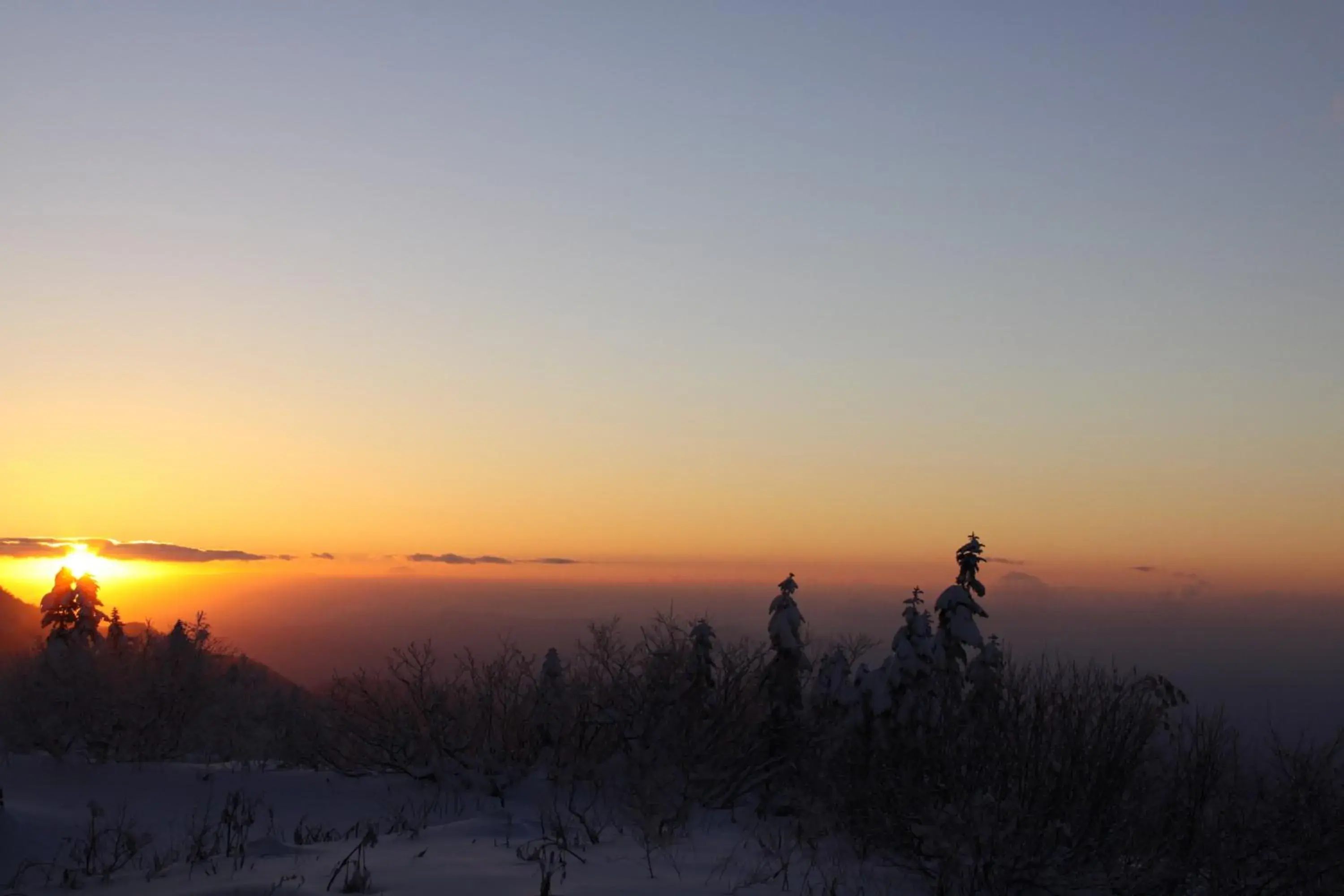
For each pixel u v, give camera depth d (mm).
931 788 13836
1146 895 12141
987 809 11969
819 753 20000
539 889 9664
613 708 21797
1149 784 13625
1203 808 13406
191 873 10961
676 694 20969
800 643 22000
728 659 21609
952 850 11586
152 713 22906
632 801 15336
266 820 17453
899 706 18422
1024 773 13508
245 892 9445
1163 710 14367
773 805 18859
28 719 21688
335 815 18188
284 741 22516
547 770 20922
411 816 18078
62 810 17125
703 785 18516
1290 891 12703
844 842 14141
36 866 12359
